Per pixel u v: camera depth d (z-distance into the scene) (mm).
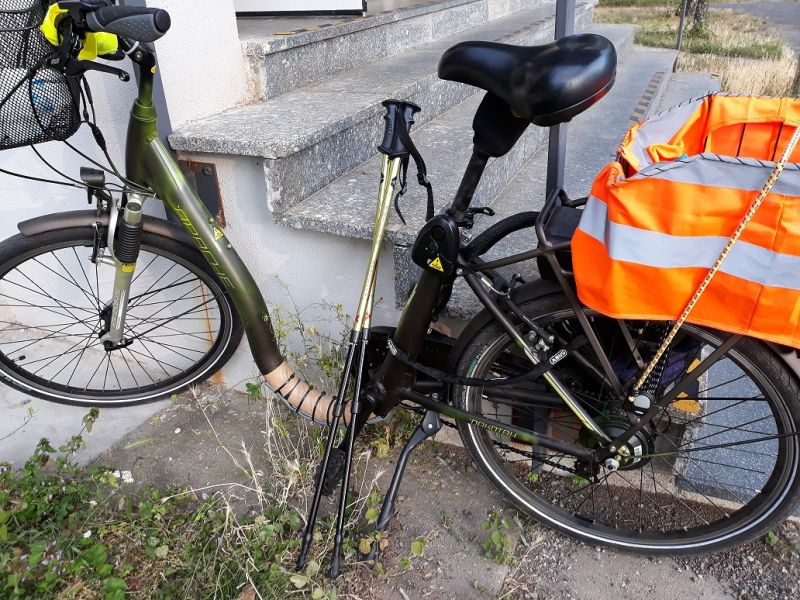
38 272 2697
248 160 2047
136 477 2178
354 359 1901
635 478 2070
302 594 1735
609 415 1658
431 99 2898
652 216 1262
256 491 1970
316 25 2980
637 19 11641
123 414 2488
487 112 1400
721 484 2035
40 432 2408
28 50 1406
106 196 1894
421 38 3676
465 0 4117
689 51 7945
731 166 1190
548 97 1245
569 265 1509
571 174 2678
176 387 2445
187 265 2125
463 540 1922
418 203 2049
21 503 1969
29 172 2420
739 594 1743
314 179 2162
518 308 1595
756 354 1452
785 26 11234
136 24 1374
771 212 1189
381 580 1796
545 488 2104
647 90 4055
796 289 1223
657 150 1556
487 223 2238
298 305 2260
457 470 2172
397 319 2115
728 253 1245
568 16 1806
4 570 1743
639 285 1315
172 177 1791
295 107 2379
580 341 1572
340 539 1734
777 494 1609
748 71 6441
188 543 1867
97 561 1784
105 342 2117
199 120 2230
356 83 2766
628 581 1800
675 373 1626
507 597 1750
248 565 1773
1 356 2293
